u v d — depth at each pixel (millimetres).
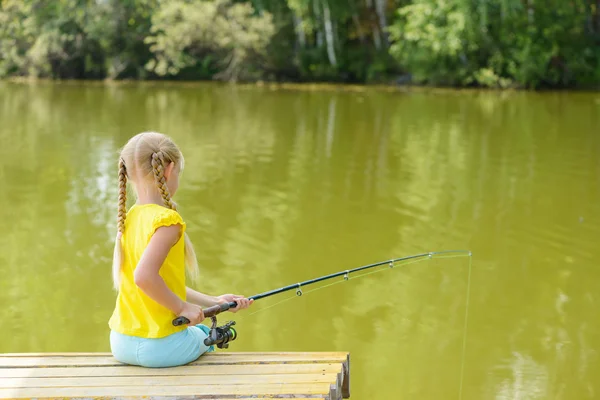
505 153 10500
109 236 6523
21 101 16547
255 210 7371
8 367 2512
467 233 6695
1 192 7973
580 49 21953
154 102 16688
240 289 5336
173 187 2512
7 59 23281
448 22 21438
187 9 22109
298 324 4855
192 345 2523
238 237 6492
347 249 6230
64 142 11031
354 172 9172
